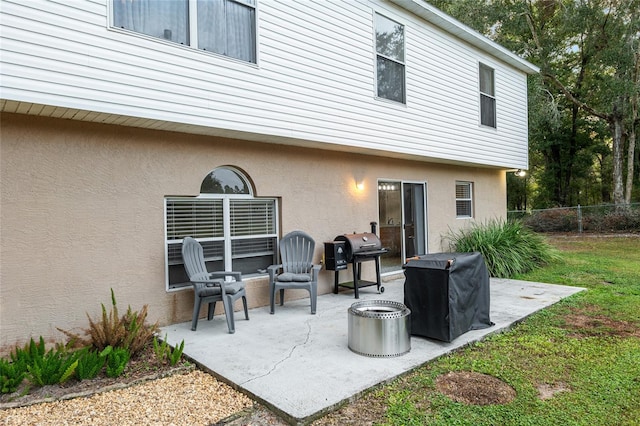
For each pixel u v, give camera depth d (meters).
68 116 4.00
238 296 4.62
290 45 5.42
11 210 3.76
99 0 3.87
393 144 6.87
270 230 6.02
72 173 4.12
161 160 4.77
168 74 4.31
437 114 7.77
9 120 3.77
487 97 9.27
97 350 3.72
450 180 9.34
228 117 4.78
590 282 7.22
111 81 3.92
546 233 17.59
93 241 4.24
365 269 7.33
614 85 16.03
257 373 3.32
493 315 5.03
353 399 2.92
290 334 4.36
